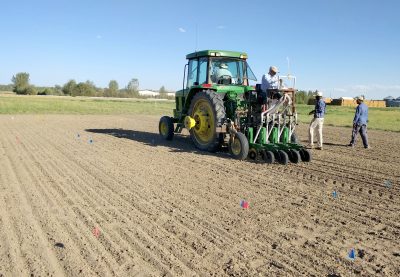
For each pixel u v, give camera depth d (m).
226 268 3.81
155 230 4.75
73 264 3.84
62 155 9.78
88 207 5.58
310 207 5.77
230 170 8.22
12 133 14.87
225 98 10.56
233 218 5.22
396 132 17.92
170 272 3.71
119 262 3.90
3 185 6.68
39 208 5.49
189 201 5.95
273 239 4.55
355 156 10.45
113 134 15.02
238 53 10.99
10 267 3.77
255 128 9.51
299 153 9.34
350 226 5.03
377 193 6.63
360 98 12.09
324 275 3.71
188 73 11.87
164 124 13.29
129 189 6.58
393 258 4.13
